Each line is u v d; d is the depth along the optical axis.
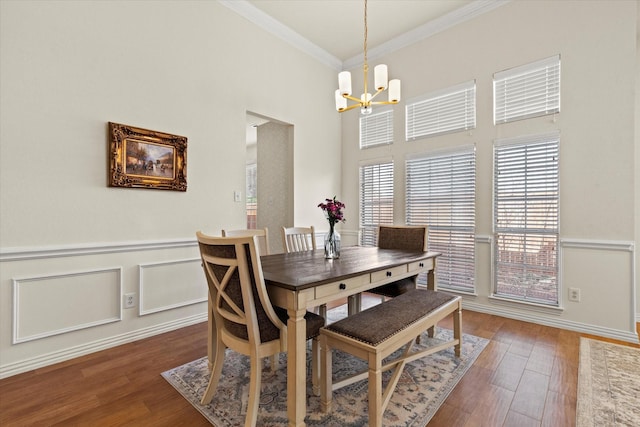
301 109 4.00
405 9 3.31
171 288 2.74
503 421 1.50
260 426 1.47
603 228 2.57
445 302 2.03
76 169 2.21
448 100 3.50
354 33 3.79
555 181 2.80
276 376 1.95
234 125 3.21
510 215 3.06
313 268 1.84
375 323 1.61
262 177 4.42
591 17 2.61
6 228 1.95
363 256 2.38
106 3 2.35
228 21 3.16
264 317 1.48
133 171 2.46
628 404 1.63
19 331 1.99
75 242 2.21
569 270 2.73
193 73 2.88
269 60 3.57
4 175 1.94
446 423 1.49
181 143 2.76
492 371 1.99
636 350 2.28
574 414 1.56
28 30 2.01
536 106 2.91
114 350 2.33
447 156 3.50
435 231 3.59
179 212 2.79
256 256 1.37
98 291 2.33
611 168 2.53
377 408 1.38
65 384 1.85
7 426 1.48
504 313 3.07
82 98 2.23
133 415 1.56
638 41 2.94
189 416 1.55
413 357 1.83
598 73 2.58
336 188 4.54
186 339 2.54
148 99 2.58
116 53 2.40
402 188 3.90
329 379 1.59
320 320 1.70
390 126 4.07
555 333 2.63
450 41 3.46
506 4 3.07
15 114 1.97
